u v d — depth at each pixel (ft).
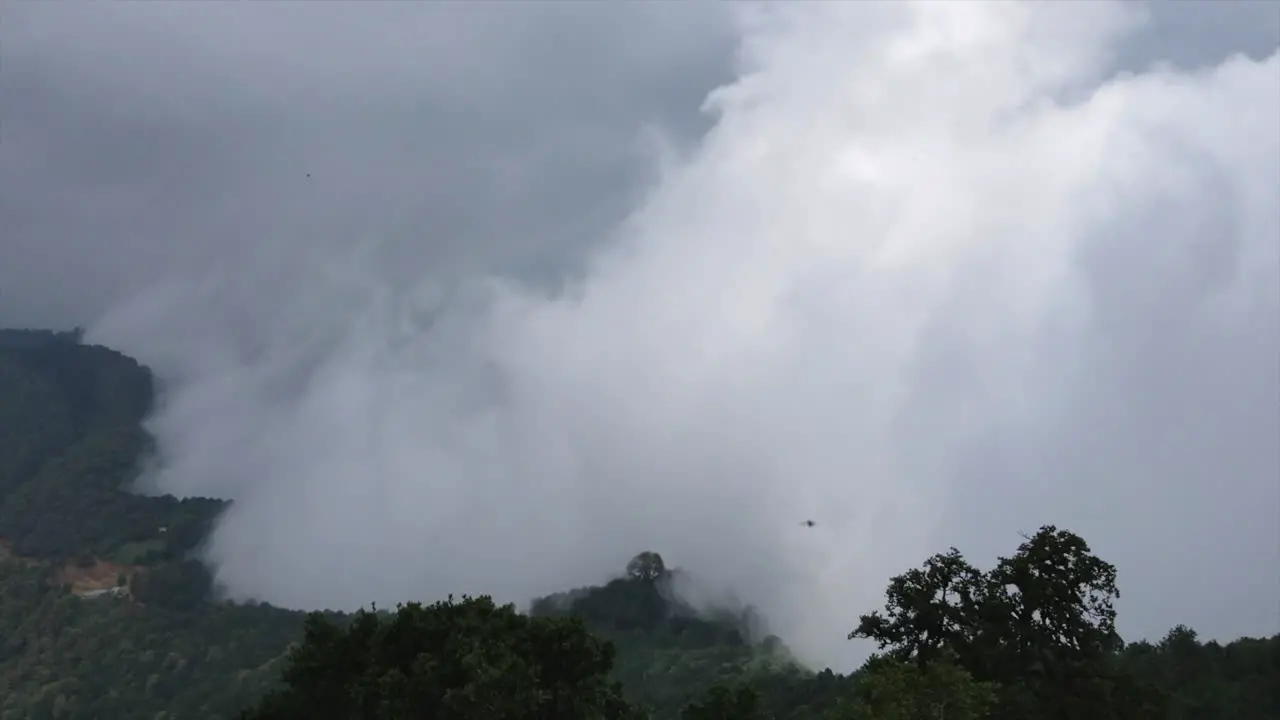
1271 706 231.50
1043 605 153.99
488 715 130.62
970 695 120.16
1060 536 157.38
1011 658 150.61
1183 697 240.94
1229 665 259.60
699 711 162.71
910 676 121.90
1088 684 144.87
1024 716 137.39
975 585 158.61
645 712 160.97
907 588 159.12
